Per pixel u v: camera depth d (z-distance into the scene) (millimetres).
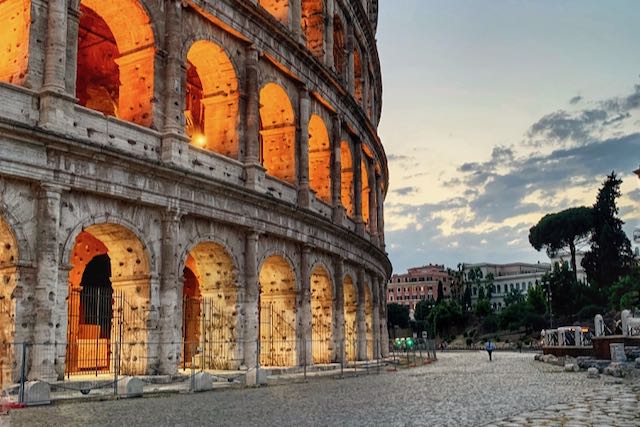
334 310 50500
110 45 44344
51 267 27781
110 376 31875
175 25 35062
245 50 41250
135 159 31109
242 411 22156
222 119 40688
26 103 28328
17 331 26891
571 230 170125
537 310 157750
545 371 48500
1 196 27000
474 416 20766
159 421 19594
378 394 28984
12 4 29672
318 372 43625
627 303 113375
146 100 34281
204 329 38781
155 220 33312
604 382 35406
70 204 29312
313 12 53375
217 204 36688
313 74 48469
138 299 32750
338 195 52312
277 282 45125
